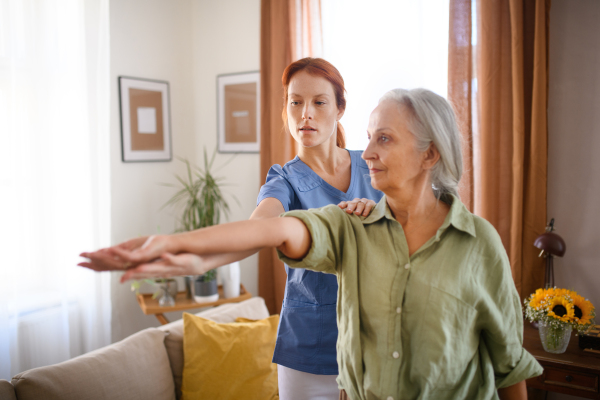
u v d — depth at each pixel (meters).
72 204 2.50
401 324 0.74
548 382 1.94
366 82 2.78
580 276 2.37
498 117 2.32
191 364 2.04
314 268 0.76
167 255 0.51
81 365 1.76
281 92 2.97
